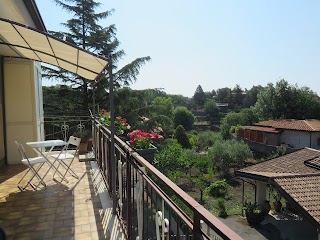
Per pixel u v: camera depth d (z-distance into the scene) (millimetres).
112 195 3152
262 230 8297
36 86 5844
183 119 40156
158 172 1460
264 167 11008
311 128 21156
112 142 3049
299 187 6934
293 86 28703
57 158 4121
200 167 18438
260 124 27125
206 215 866
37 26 4309
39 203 3320
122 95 12938
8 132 5422
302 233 7707
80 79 13758
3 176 4512
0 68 5246
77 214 3008
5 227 2691
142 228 1899
